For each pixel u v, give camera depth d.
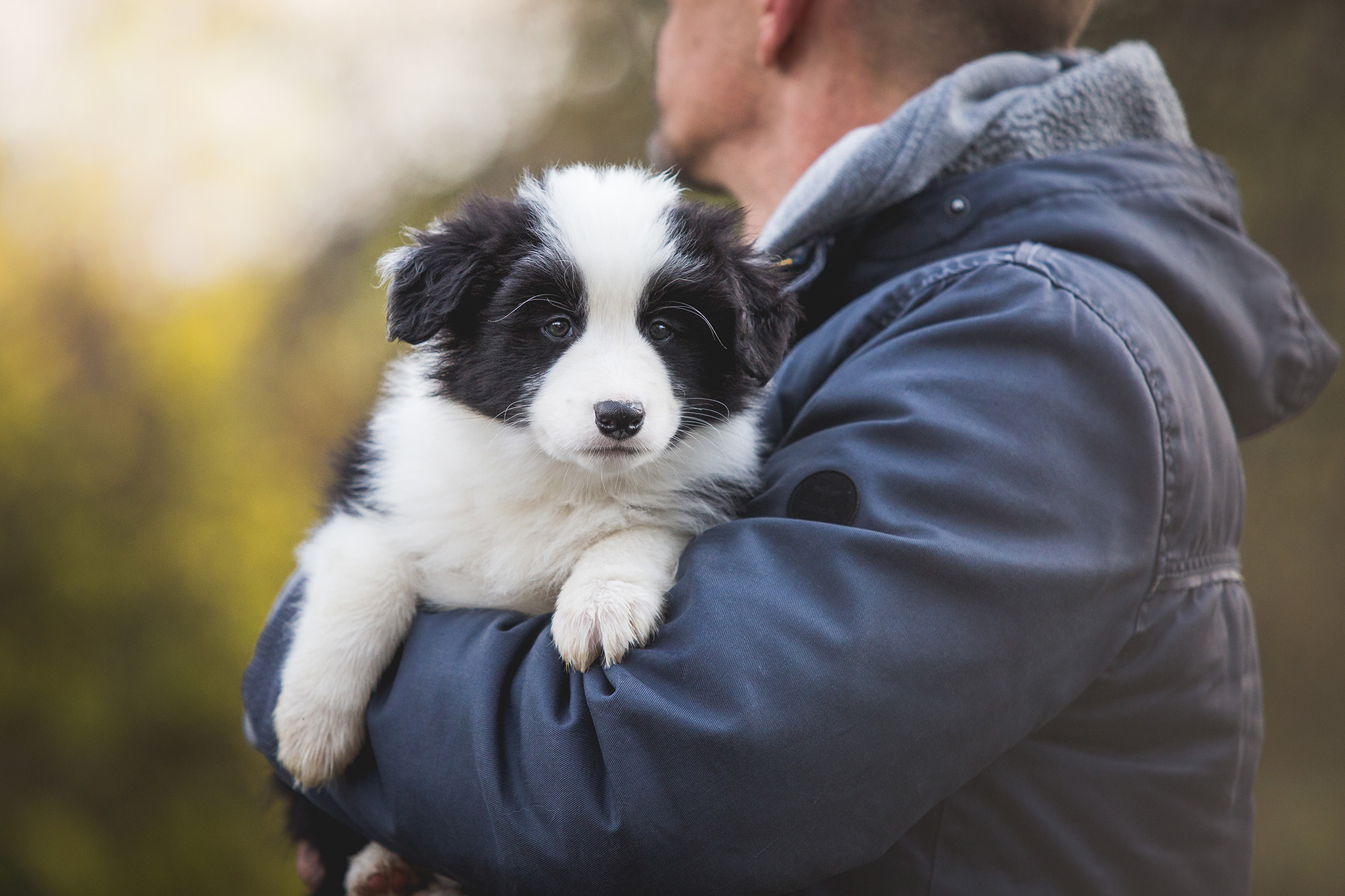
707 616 1.64
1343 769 6.16
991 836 1.70
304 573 2.36
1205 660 1.81
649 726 1.58
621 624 1.72
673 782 1.55
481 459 2.27
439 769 1.76
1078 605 1.63
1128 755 1.78
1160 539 1.71
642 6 8.42
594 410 2.14
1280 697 6.25
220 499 8.70
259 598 8.45
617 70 8.54
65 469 8.89
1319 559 6.14
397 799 1.82
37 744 8.48
